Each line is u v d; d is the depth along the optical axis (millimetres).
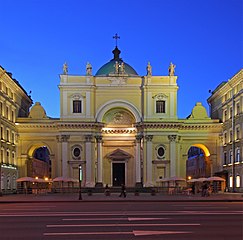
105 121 74938
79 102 72688
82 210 29078
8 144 67062
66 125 71438
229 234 17016
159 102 73250
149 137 72000
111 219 22453
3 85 65062
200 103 75938
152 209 29578
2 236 16859
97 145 73000
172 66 74062
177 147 72750
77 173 71438
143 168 72125
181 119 74500
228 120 69375
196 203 38406
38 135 73188
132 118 75125
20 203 41031
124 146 75500
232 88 67188
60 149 71750
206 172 77750
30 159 76562
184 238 16109
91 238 16203
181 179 64125
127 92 73625
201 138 74188
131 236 16594
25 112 82250
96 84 73562
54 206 34656
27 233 17578
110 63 81188
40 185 81688
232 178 66188
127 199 45344
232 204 36250
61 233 17469
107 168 74875
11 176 68125
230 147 68188
